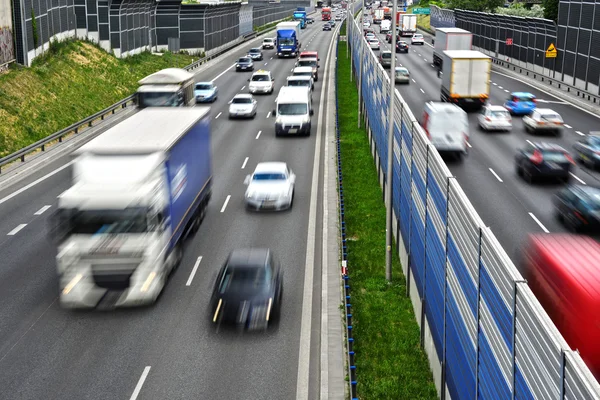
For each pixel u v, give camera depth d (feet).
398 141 84.53
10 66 163.43
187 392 53.06
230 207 101.14
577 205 86.84
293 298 70.08
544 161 109.70
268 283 65.62
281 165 105.19
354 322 65.26
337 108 167.73
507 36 300.81
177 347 60.03
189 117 90.02
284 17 637.71
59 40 203.51
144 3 260.83
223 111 181.57
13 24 167.32
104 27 229.45
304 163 127.24
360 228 93.45
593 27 205.05
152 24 280.10
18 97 152.25
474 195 103.91
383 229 93.25
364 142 145.38
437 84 227.20
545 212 95.76
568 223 89.51
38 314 66.44
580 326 45.34
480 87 175.01
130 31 245.45
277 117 150.20
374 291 73.61
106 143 71.10
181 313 66.59
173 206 73.82
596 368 44.42
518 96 181.16
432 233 58.08
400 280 76.74
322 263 79.36
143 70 234.17
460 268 46.19
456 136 124.88
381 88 112.47
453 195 48.98
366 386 54.19
